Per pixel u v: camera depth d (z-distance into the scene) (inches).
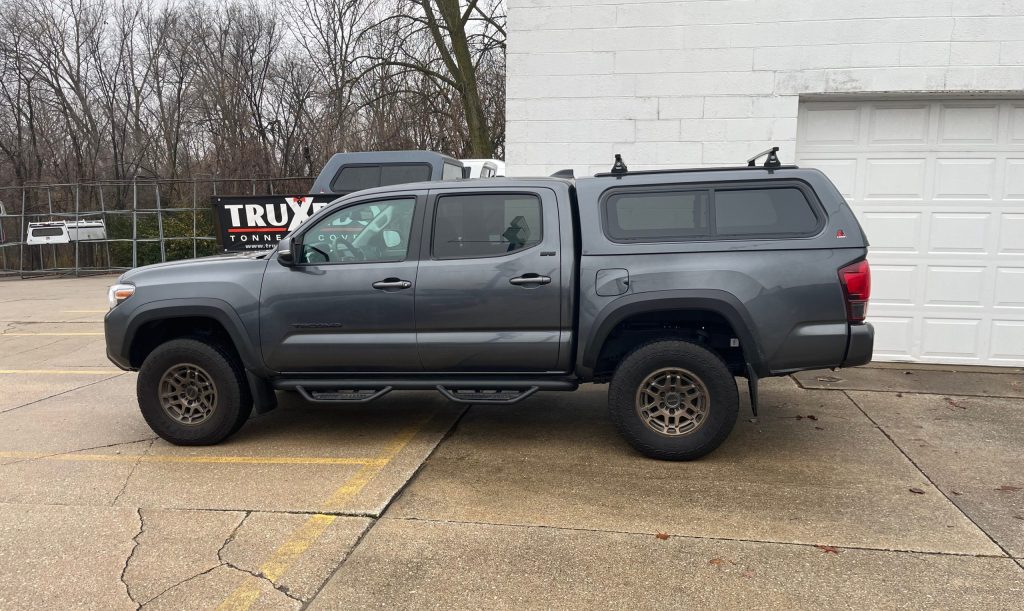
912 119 282.2
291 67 1138.0
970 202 280.1
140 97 1150.3
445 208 188.9
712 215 179.2
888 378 267.1
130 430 219.3
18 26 1062.4
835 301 171.9
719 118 289.6
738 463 182.2
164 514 155.9
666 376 179.6
